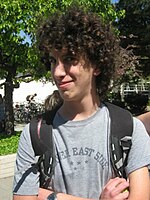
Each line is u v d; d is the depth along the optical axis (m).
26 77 14.19
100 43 1.80
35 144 1.77
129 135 1.75
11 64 11.27
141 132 1.79
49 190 1.77
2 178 6.61
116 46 1.93
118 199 1.67
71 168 1.74
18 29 9.04
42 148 1.76
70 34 1.76
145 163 1.74
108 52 1.84
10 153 7.71
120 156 1.73
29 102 21.34
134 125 1.78
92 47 1.76
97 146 1.75
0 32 9.22
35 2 9.08
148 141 1.80
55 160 1.76
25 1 8.99
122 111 1.82
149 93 26.67
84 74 1.77
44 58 1.92
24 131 1.83
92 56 1.78
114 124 1.76
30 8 9.06
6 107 11.80
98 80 1.87
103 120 1.79
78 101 1.78
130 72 15.92
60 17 1.83
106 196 1.69
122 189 1.69
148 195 1.72
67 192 1.75
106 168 1.73
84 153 1.74
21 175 1.77
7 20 8.98
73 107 1.80
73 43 1.73
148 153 1.77
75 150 1.75
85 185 1.73
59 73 1.75
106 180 1.74
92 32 1.79
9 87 11.79
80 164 1.74
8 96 11.80
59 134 1.79
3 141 9.70
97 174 1.73
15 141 9.55
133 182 1.71
